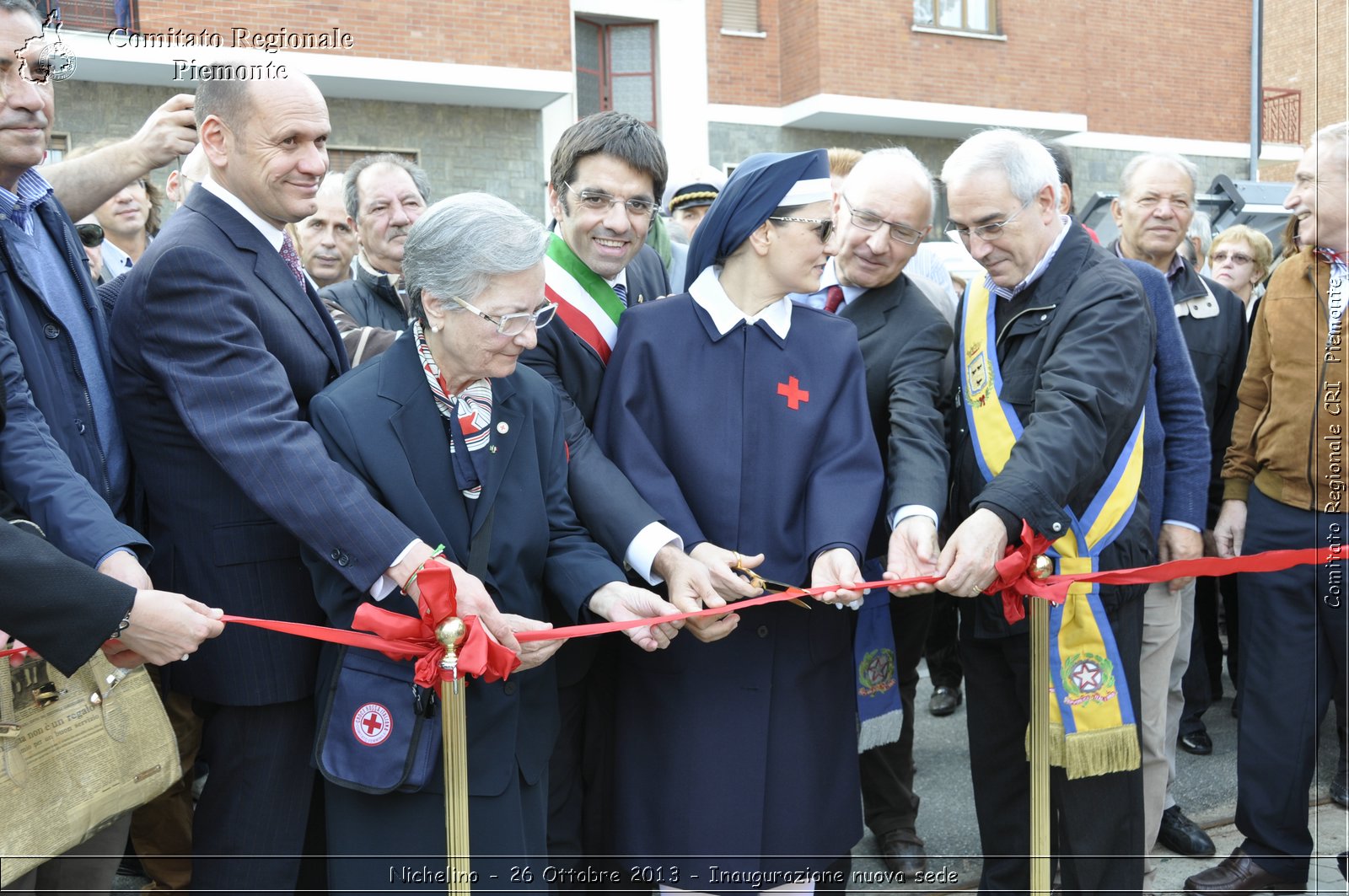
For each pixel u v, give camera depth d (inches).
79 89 306.2
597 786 106.2
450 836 80.8
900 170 112.5
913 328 114.3
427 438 84.9
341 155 380.5
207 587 87.7
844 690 101.2
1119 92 516.4
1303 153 122.7
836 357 100.7
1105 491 102.7
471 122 398.0
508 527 86.8
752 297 99.3
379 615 79.0
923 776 163.0
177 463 87.6
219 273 85.0
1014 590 94.3
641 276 125.0
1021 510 92.2
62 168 106.8
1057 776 106.2
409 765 80.4
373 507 81.4
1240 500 134.9
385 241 148.9
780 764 97.1
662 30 476.4
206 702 92.7
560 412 95.0
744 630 96.8
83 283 91.9
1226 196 260.7
